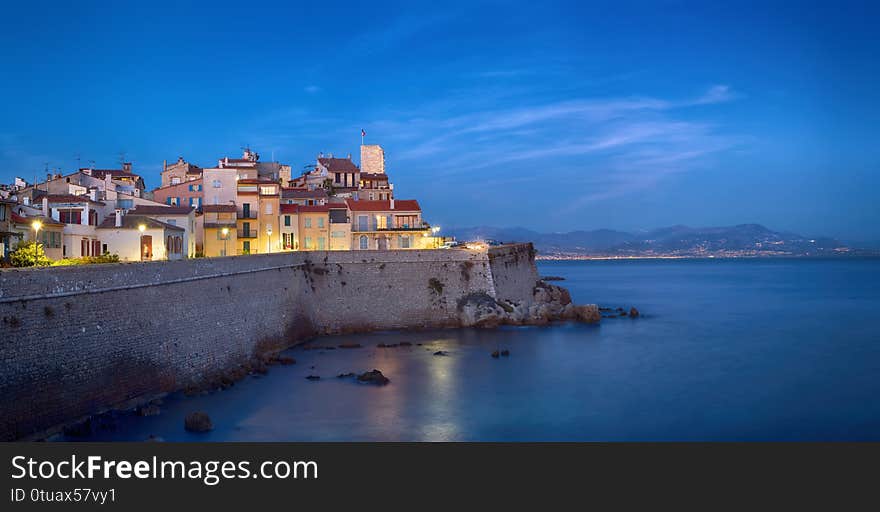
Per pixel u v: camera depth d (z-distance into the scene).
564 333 97.00
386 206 128.50
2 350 41.50
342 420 53.53
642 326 106.19
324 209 122.44
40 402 43.94
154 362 55.62
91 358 48.59
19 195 100.19
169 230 91.19
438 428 52.16
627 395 62.44
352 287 95.19
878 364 76.94
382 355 78.81
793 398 61.84
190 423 49.16
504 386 65.38
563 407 58.34
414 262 99.62
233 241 114.88
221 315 67.38
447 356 79.00
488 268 103.56
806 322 114.81
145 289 55.75
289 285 84.94
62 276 46.62
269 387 62.78
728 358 80.12
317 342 86.38
